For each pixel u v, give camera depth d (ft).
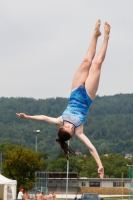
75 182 351.05
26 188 209.05
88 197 172.14
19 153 211.82
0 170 221.46
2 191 148.87
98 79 49.32
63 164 514.68
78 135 48.37
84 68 50.01
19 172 209.87
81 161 530.68
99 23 50.49
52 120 48.83
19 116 48.49
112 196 335.26
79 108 48.57
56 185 343.05
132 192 161.07
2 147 496.64
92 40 50.80
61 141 48.83
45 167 514.68
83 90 49.08
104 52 50.01
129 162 537.65
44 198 153.48
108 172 522.88
